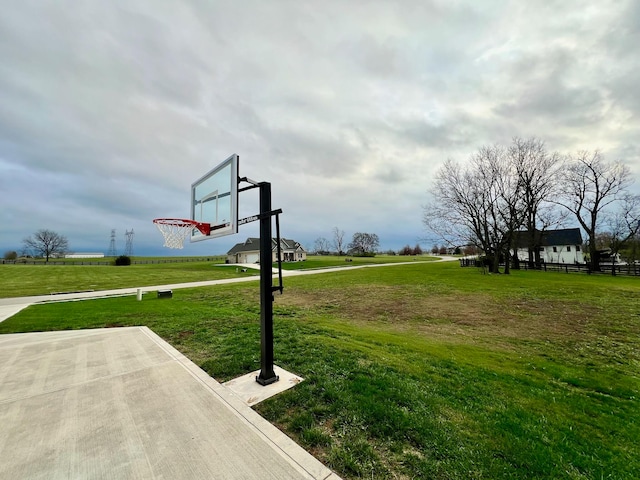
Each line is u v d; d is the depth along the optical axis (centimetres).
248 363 459
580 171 2873
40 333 674
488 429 292
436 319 977
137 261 6053
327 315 1018
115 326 737
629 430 324
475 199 2595
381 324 905
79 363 468
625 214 2880
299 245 5775
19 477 220
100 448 255
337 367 438
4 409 323
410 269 3134
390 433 278
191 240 694
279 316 930
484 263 2938
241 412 316
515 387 424
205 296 1421
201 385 385
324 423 295
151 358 491
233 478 221
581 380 487
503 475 228
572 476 232
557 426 317
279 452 251
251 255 5262
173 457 245
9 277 2642
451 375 446
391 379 396
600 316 1005
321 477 222
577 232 4066
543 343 720
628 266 2369
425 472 228
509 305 1200
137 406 330
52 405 332
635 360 610
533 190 2895
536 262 2956
